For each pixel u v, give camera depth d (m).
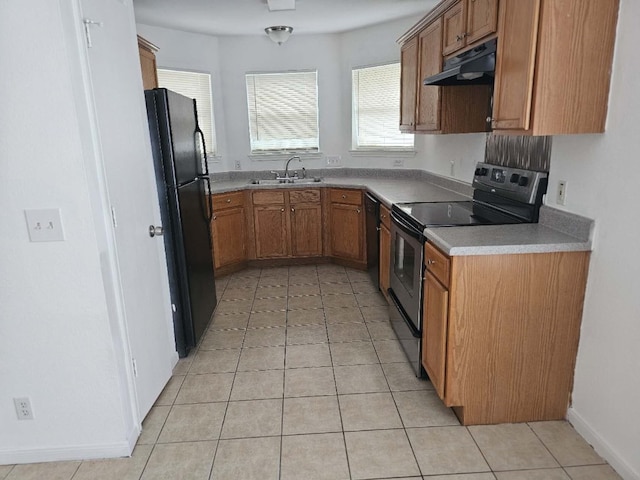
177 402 2.30
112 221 1.83
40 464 1.89
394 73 4.44
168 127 2.49
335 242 4.56
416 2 3.55
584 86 1.73
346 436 2.01
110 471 1.84
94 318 1.76
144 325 2.18
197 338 2.84
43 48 1.50
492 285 1.91
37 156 1.59
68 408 1.85
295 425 2.10
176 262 2.66
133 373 2.01
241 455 1.91
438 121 2.99
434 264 2.11
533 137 2.34
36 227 1.65
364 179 4.67
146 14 3.74
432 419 2.12
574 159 1.98
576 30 1.67
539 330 1.97
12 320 1.74
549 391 2.05
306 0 3.45
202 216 3.08
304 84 4.88
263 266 4.65
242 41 4.74
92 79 1.70
